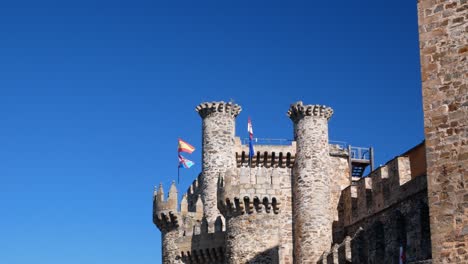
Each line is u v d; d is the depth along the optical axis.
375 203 69.25
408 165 65.12
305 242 75.38
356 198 74.62
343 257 68.31
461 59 23.72
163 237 67.50
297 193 77.38
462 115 23.36
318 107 78.88
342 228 76.31
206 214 74.56
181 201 67.81
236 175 58.97
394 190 65.25
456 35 23.94
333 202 77.81
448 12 24.23
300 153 78.31
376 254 67.31
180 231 66.56
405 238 63.59
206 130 77.62
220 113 77.69
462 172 23.08
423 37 24.58
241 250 57.50
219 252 62.72
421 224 60.00
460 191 23.03
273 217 58.19
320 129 78.69
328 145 78.88
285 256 76.31
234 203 58.19
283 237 77.00
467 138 23.16
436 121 23.86
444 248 23.08
